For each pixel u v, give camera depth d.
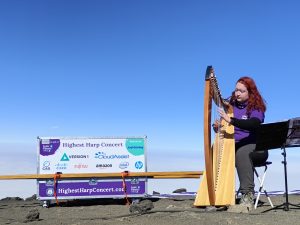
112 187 4.18
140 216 3.11
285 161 3.17
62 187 4.14
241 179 3.28
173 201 4.26
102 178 4.18
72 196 4.14
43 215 3.62
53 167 4.15
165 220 2.94
